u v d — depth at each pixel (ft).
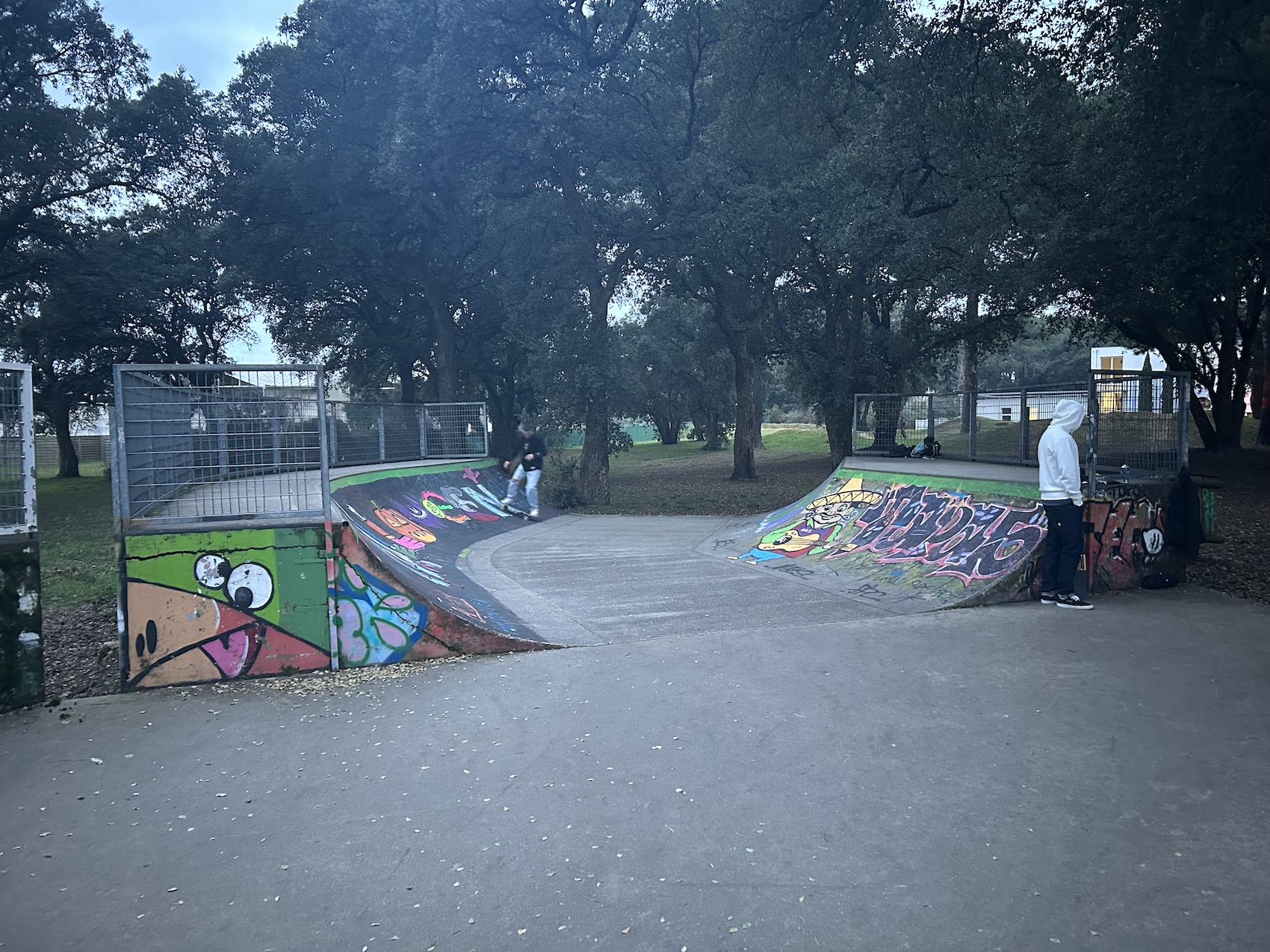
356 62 76.43
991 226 63.31
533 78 60.34
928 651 19.58
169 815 12.34
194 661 18.95
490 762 13.93
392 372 121.60
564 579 31.58
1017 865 10.28
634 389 79.46
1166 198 50.52
